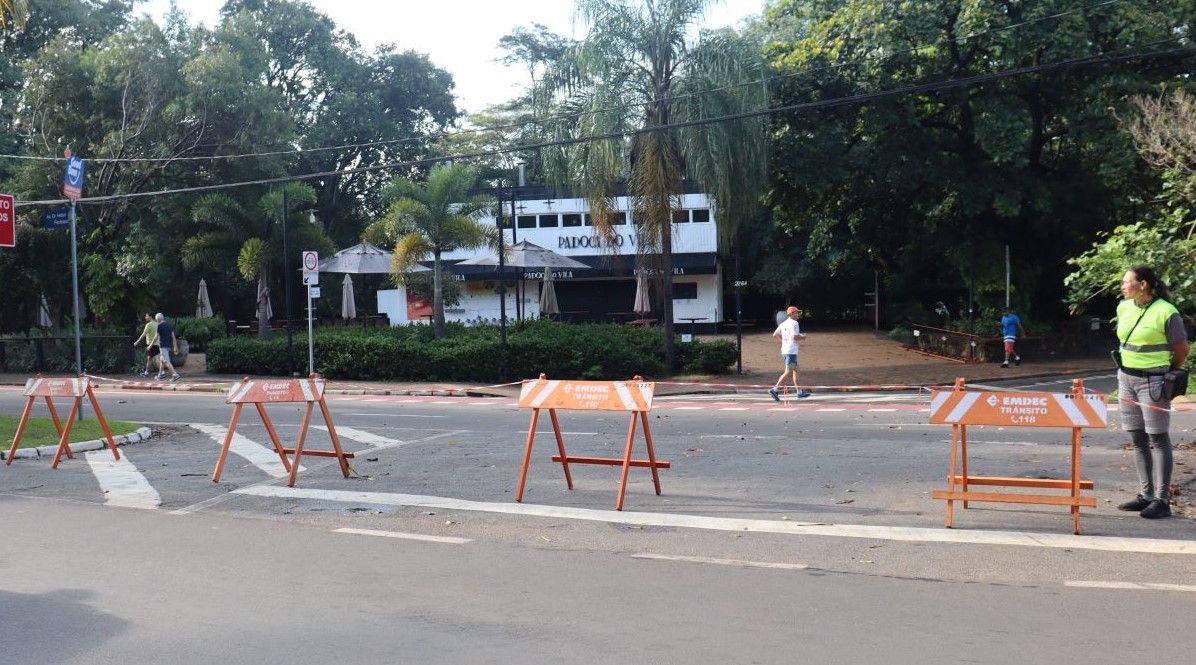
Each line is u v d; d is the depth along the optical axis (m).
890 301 45.47
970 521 8.53
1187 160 18.12
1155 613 5.90
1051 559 7.20
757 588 6.55
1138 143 21.97
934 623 5.75
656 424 16.53
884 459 11.97
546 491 10.35
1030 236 36.94
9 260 35.16
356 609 6.18
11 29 39.16
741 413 18.50
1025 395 8.20
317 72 54.62
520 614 6.03
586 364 26.50
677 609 6.09
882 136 32.19
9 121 37.72
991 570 6.94
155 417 18.89
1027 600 6.20
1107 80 28.42
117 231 34.91
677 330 42.56
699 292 43.66
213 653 5.38
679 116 25.11
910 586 6.56
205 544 8.05
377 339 27.45
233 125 35.31
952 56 30.48
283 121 36.47
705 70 24.78
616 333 27.95
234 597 6.48
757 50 26.00
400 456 13.08
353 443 14.51
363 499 10.00
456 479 11.18
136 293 35.41
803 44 30.42
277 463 12.54
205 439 15.30
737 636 5.54
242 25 39.69
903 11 28.47
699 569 7.08
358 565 7.31
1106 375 28.47
